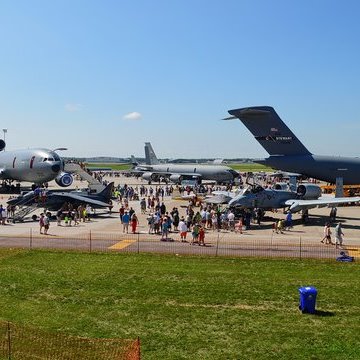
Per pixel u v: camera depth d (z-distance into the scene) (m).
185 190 80.81
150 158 127.62
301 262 27.27
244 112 50.25
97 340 15.52
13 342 15.20
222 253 29.75
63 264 26.48
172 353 14.80
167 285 22.33
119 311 18.69
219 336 16.22
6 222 43.81
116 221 45.69
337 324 17.39
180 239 35.06
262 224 43.91
